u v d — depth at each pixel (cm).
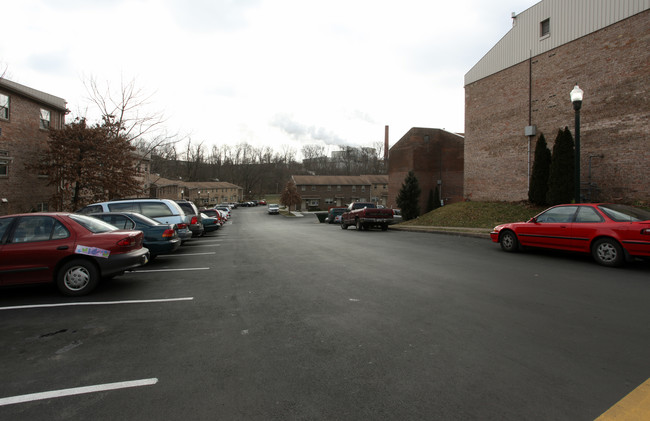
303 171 12644
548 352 376
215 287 693
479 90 2608
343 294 621
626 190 1708
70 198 1962
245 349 399
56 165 1850
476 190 2633
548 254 1025
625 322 461
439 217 2394
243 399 299
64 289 628
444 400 292
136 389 317
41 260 621
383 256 1041
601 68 1820
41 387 322
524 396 295
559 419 265
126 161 2077
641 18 1656
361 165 12250
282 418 272
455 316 494
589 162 1861
